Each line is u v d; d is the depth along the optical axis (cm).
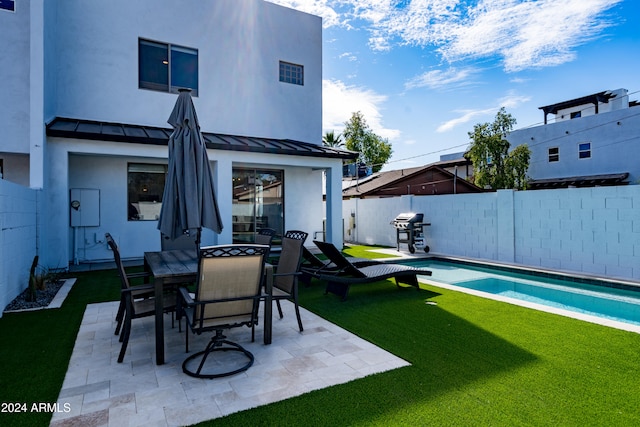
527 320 503
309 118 1324
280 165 1131
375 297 646
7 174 870
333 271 697
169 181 483
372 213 1529
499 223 1020
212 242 1016
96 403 290
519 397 296
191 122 486
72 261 942
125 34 1010
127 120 1013
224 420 266
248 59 1201
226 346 411
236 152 1012
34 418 268
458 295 659
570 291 774
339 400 293
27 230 644
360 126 3666
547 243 909
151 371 348
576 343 414
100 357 380
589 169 2069
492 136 2148
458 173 2864
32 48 751
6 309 543
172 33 1075
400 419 266
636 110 1912
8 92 786
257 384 321
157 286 369
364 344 416
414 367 353
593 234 822
